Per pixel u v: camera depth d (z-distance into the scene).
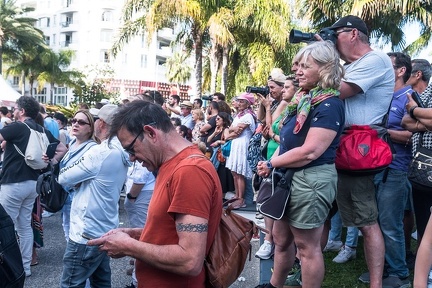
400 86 4.05
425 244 1.90
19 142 4.81
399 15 14.46
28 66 49.56
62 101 62.31
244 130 6.70
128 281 4.82
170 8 15.30
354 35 3.13
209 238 2.09
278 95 4.82
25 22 47.75
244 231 2.37
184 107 9.79
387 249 3.81
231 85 18.89
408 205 4.40
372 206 3.16
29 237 5.04
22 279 2.71
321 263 2.86
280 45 16.25
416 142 3.61
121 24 18.08
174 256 1.94
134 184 4.43
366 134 3.04
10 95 16.94
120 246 2.06
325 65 2.77
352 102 3.10
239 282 4.59
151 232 2.08
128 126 2.11
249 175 6.71
